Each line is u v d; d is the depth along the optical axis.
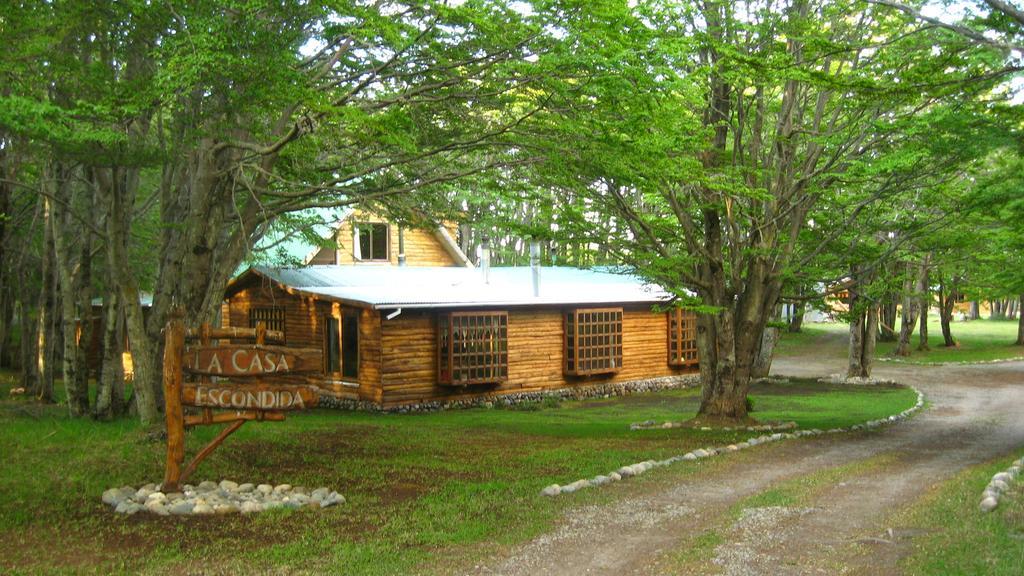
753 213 16.84
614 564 7.14
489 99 12.28
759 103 16.78
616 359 27.75
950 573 6.46
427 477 10.86
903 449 14.22
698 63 15.82
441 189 16.38
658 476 11.14
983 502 8.60
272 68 10.17
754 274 17.66
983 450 14.20
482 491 9.98
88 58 12.59
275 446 12.91
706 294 17.75
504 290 26.44
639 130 11.14
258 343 9.60
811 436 15.88
